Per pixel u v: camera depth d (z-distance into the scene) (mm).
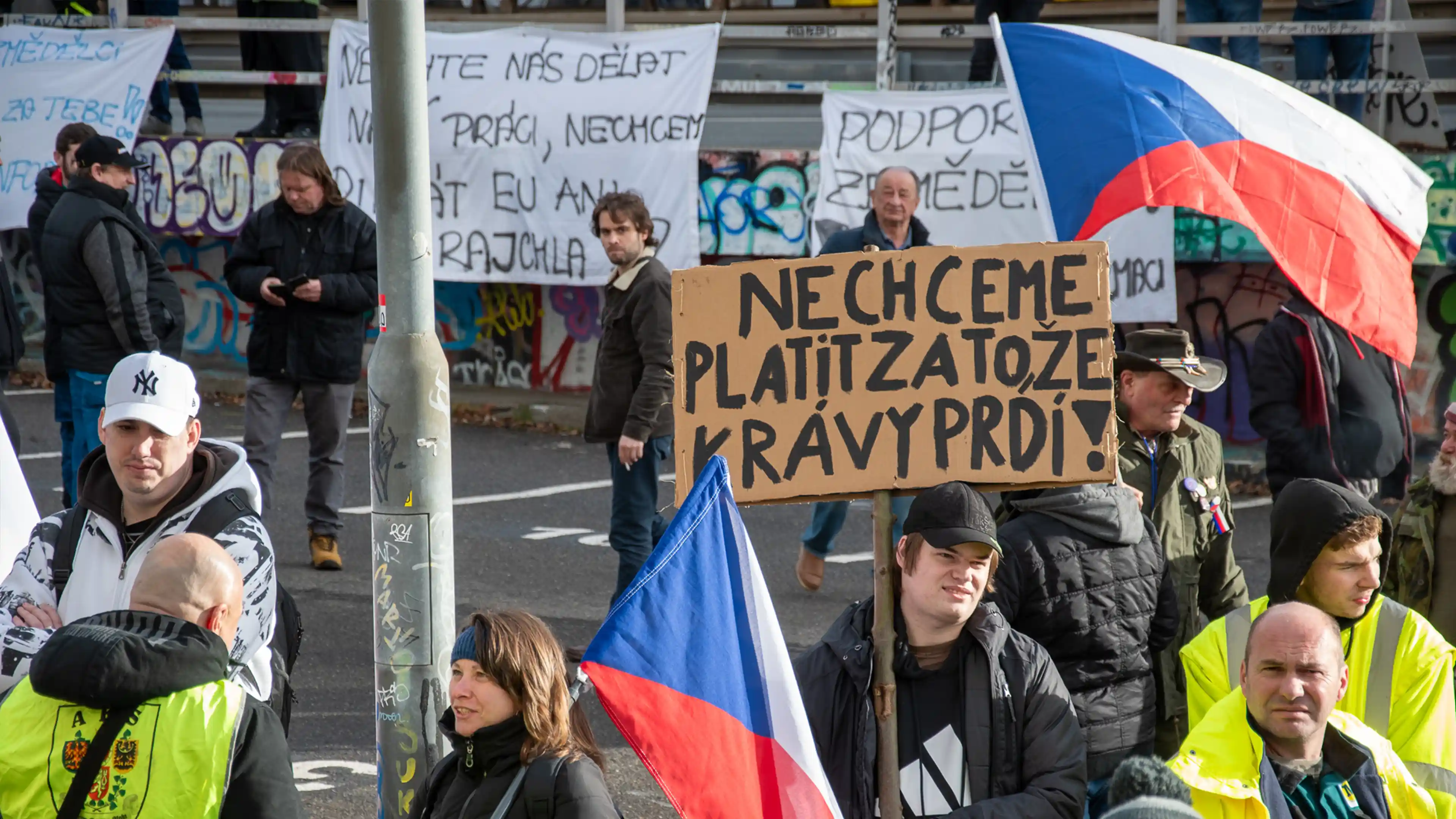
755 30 26547
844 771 8250
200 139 29578
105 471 9172
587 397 28734
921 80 29422
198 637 7090
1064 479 8516
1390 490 22328
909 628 8391
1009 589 9281
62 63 29500
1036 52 13320
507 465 26094
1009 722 8219
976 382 8594
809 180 25781
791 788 7711
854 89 25266
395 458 9445
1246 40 23953
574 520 22578
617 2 26984
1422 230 12695
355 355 19219
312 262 18766
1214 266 24312
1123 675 9445
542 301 28781
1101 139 12633
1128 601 9469
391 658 9547
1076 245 8547
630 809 12664
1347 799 8430
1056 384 8531
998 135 24500
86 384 18203
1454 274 23203
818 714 8289
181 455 9016
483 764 7512
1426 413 23578
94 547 9023
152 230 30109
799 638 16984
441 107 27562
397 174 9312
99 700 6805
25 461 25188
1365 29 22891
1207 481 10859
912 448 8602
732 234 26359
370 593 18562
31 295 32219
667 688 7660
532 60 27297
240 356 31250
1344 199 12500
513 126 27203
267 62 29375
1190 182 12242
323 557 19453
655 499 16109
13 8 31422
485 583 19312
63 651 6844
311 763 13414
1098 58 13047
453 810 7512
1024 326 8586
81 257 17812
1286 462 14281
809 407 8672
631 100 26594
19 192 29422
